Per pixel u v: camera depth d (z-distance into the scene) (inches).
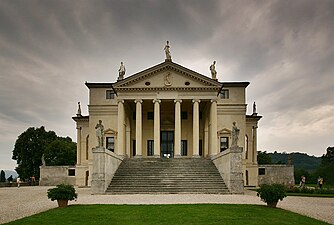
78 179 2650.1
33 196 1499.8
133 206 972.6
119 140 2196.1
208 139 2326.5
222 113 2516.0
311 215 925.8
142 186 1589.6
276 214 860.6
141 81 2236.7
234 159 1517.0
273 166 2596.0
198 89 2213.3
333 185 2851.9
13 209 1019.9
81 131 2768.2
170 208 927.7
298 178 3779.5
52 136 4222.4
